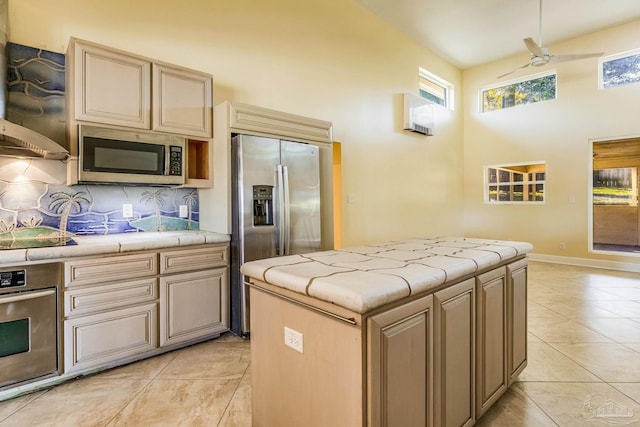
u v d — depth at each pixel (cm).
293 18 404
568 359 251
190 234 289
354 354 111
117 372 231
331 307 118
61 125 256
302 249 326
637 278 495
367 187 500
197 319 272
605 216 789
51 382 211
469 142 725
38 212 254
